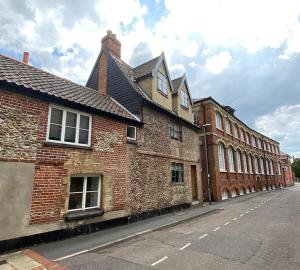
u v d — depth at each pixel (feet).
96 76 50.29
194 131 57.72
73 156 26.78
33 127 23.50
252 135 117.39
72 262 18.40
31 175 22.59
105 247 22.54
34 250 20.95
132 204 34.17
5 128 21.29
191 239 25.31
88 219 27.37
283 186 162.09
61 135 26.32
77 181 27.66
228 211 46.85
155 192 39.55
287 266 17.42
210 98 73.51
